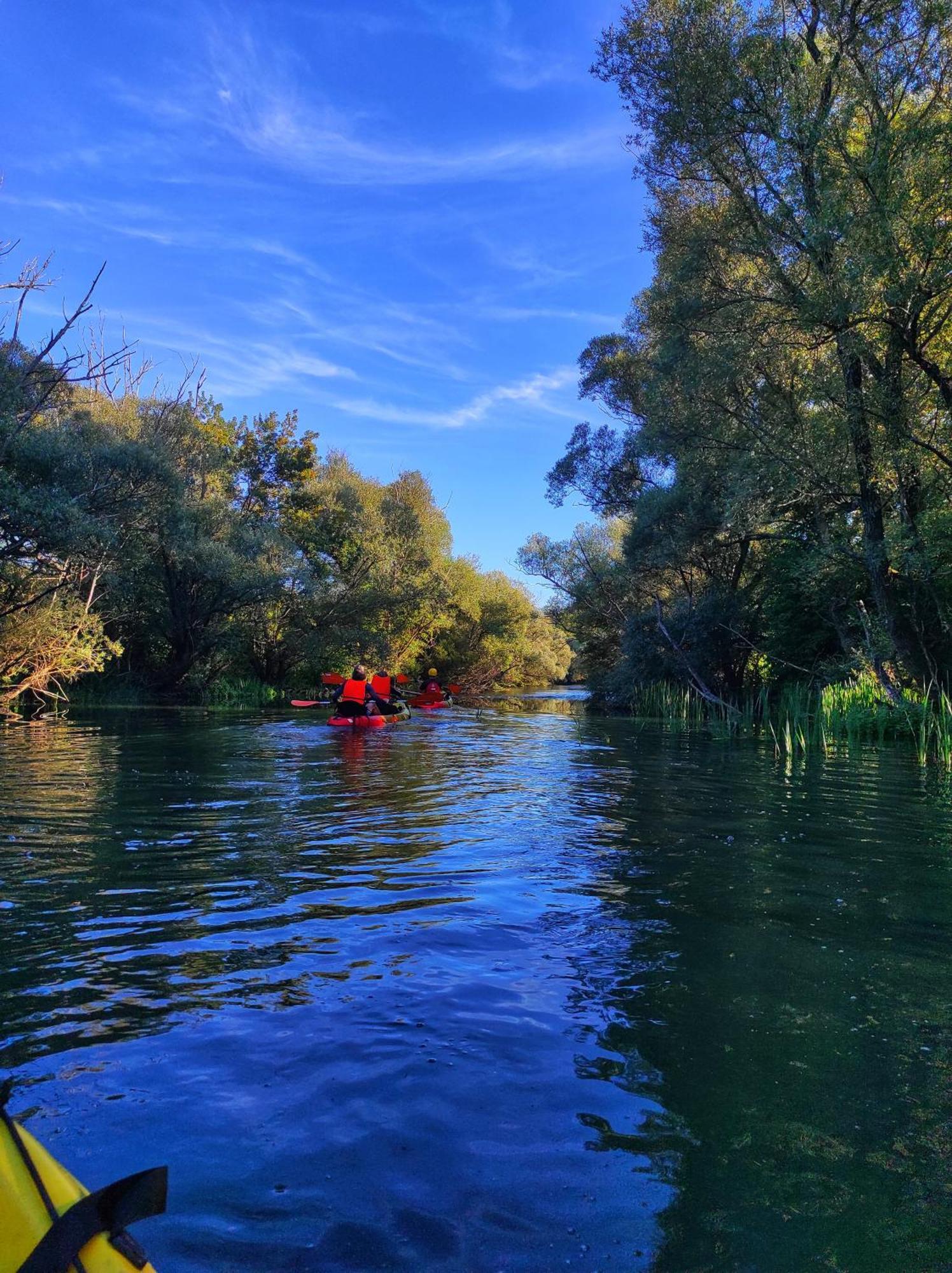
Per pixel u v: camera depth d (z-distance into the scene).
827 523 16.41
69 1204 0.80
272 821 6.24
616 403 27.66
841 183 12.19
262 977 3.15
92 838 5.54
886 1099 2.30
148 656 27.92
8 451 15.55
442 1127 2.14
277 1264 1.62
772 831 6.04
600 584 27.94
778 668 21.44
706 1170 1.97
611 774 9.32
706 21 13.80
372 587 31.30
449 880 4.58
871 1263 1.67
